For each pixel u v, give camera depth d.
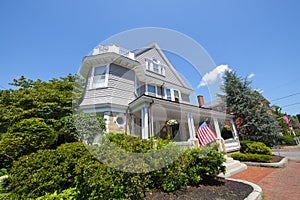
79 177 2.58
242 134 12.27
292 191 3.75
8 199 2.89
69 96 8.88
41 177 2.55
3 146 4.54
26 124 5.23
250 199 2.96
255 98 12.41
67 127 6.44
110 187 2.48
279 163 6.63
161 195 3.13
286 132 19.14
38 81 10.15
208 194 3.23
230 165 6.12
